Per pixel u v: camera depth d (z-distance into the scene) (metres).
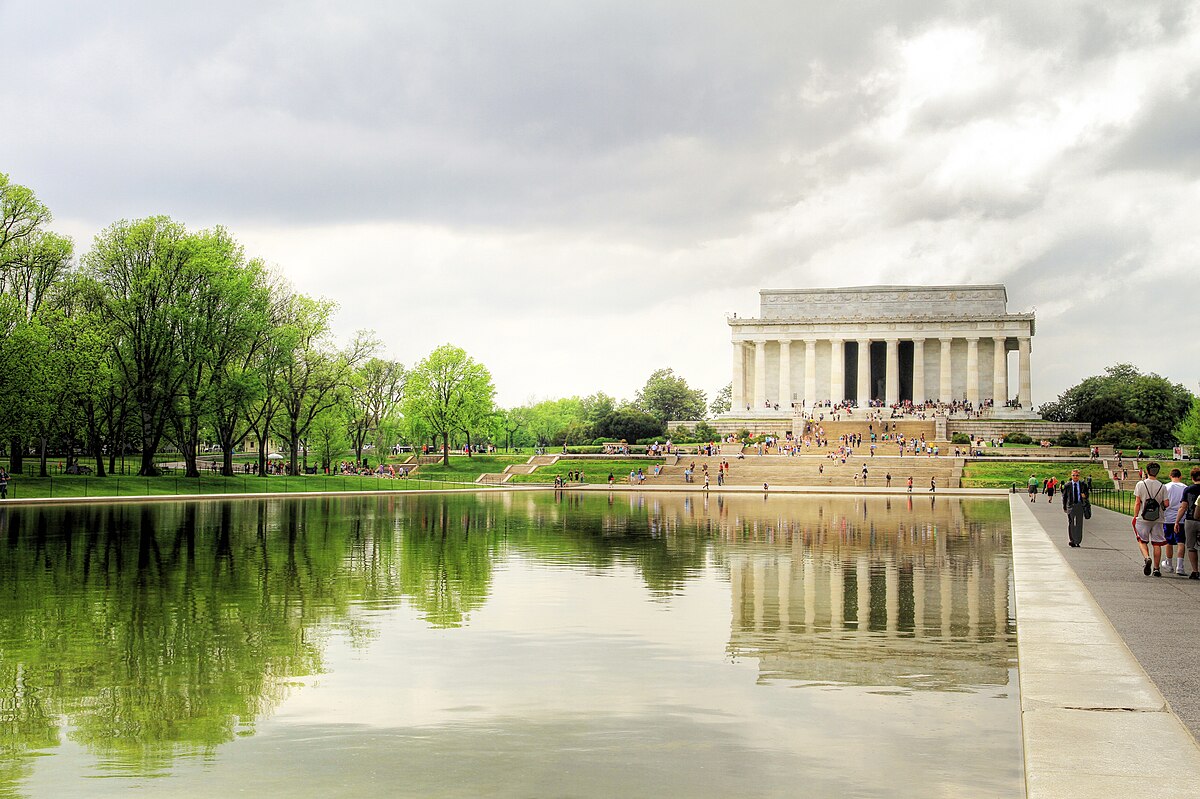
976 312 171.00
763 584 31.30
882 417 160.00
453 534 48.84
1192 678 14.79
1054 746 11.40
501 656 20.92
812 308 177.62
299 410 108.19
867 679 19.02
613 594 29.20
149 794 13.29
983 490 103.94
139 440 109.62
